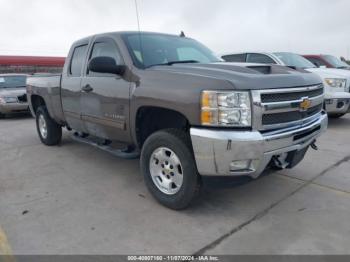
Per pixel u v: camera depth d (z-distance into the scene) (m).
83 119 4.73
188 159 3.20
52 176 4.61
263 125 3.00
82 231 3.08
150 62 3.89
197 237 2.95
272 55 8.68
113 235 3.00
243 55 9.23
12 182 4.41
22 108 10.84
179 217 3.32
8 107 10.64
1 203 3.73
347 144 6.01
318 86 3.71
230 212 3.41
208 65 3.66
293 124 3.26
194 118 3.02
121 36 4.13
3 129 8.77
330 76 7.43
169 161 3.43
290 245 2.80
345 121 8.38
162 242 2.88
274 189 3.98
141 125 3.78
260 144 2.90
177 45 4.47
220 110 2.90
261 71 3.58
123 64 3.88
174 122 3.75
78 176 4.59
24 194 3.98
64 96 5.15
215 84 2.95
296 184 4.12
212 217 3.31
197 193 3.31
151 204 3.63
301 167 4.74
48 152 5.91
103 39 4.38
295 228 3.08
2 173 4.79
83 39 4.86
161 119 3.83
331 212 3.38
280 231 3.03
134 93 3.61
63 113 5.35
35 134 7.78
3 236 3.02
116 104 3.93
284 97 3.17
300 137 3.32
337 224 3.14
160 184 3.57
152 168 3.62
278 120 3.14
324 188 4.00
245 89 2.90
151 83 3.44
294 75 3.41
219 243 2.86
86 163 5.18
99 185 4.23
